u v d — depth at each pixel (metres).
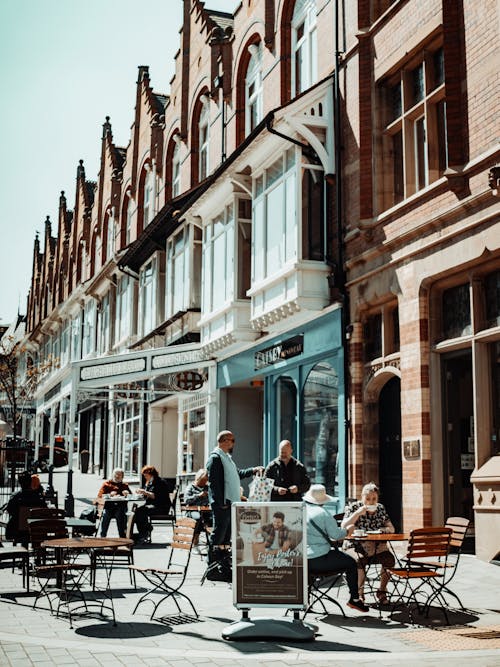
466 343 11.62
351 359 14.45
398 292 13.02
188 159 25.06
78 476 36.09
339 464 14.59
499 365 11.14
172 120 27.34
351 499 13.26
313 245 15.32
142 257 28.22
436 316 12.41
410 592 9.50
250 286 18.55
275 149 16.30
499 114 10.74
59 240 52.88
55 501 18.61
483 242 10.96
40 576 11.38
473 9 11.40
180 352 21.11
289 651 6.81
